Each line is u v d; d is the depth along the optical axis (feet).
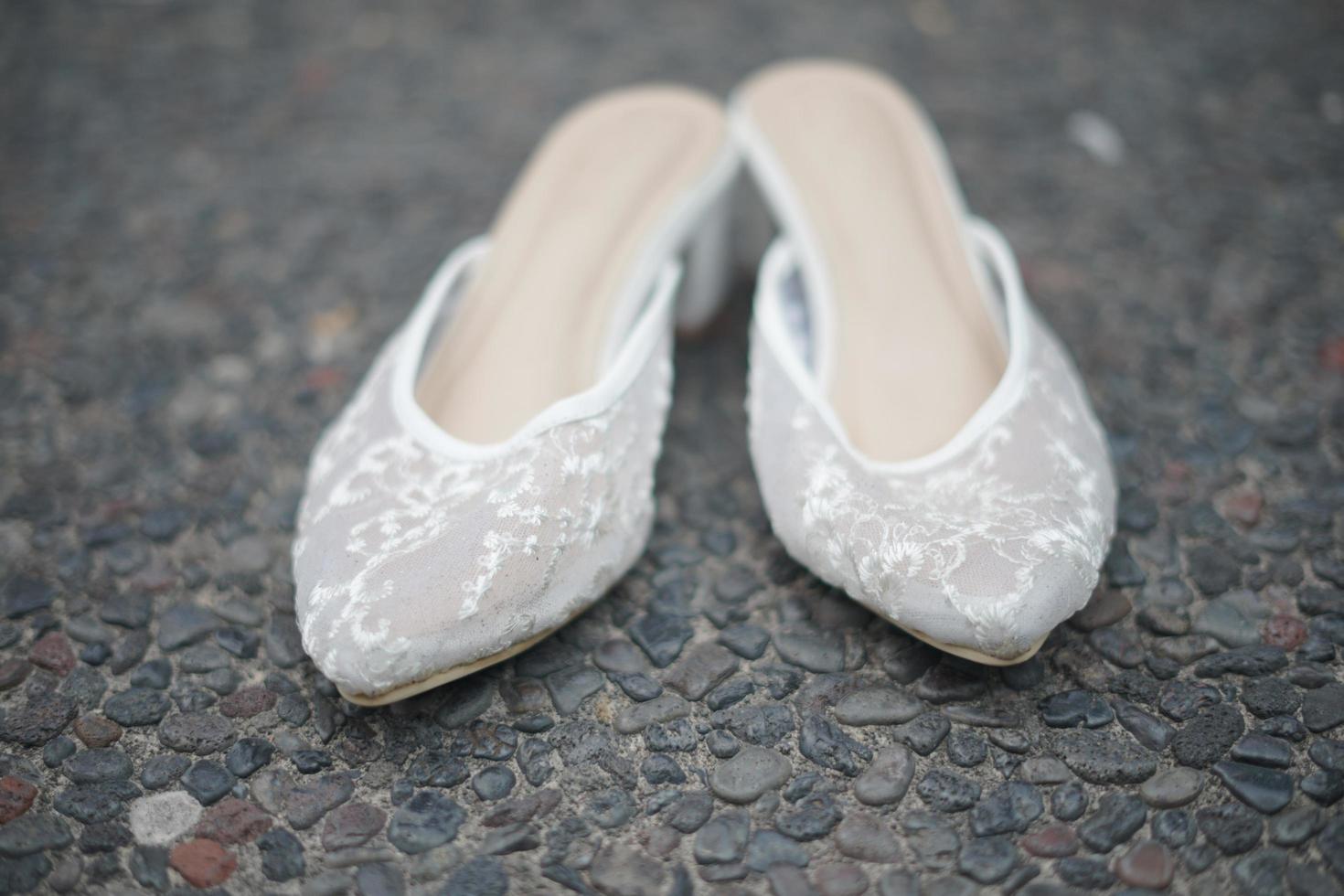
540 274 1.69
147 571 1.59
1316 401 1.73
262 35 2.44
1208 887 1.34
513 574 1.40
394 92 2.26
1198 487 1.64
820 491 1.46
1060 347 1.62
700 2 2.52
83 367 1.82
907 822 1.38
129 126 2.19
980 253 1.71
